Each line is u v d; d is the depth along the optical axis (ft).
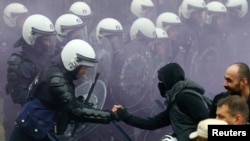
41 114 32.27
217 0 61.21
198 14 54.13
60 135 32.89
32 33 38.68
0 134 51.49
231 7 60.54
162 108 40.98
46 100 32.35
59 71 32.24
